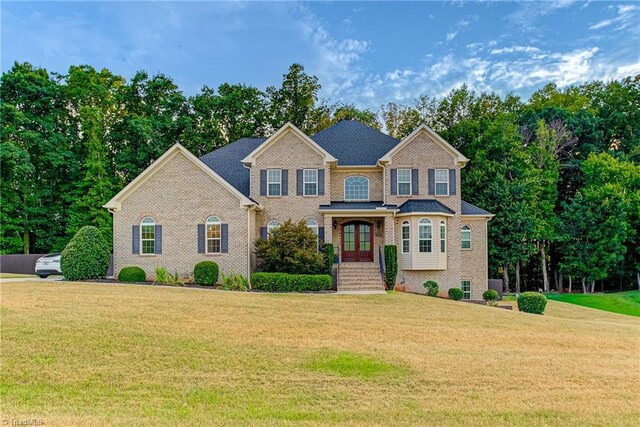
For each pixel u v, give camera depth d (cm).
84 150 4238
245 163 2645
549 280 4491
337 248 2581
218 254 2395
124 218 2456
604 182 3994
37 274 2841
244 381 916
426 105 4938
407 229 2567
